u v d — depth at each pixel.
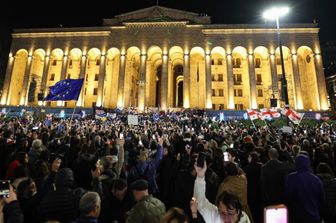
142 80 58.91
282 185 6.68
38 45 63.19
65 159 8.85
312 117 49.69
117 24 63.97
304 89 60.41
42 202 4.87
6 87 60.75
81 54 62.25
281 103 53.09
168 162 8.50
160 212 4.61
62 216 4.76
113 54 64.94
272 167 6.84
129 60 65.50
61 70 61.28
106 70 64.31
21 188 5.36
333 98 73.81
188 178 6.39
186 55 59.50
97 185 5.98
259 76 61.94
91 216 4.20
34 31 63.56
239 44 59.19
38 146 8.98
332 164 9.84
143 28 61.78
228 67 58.19
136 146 10.84
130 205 5.47
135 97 69.25
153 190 7.39
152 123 34.53
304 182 5.71
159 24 61.31
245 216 4.05
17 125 20.97
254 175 7.61
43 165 6.71
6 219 4.39
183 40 60.44
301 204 5.63
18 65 64.50
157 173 9.11
